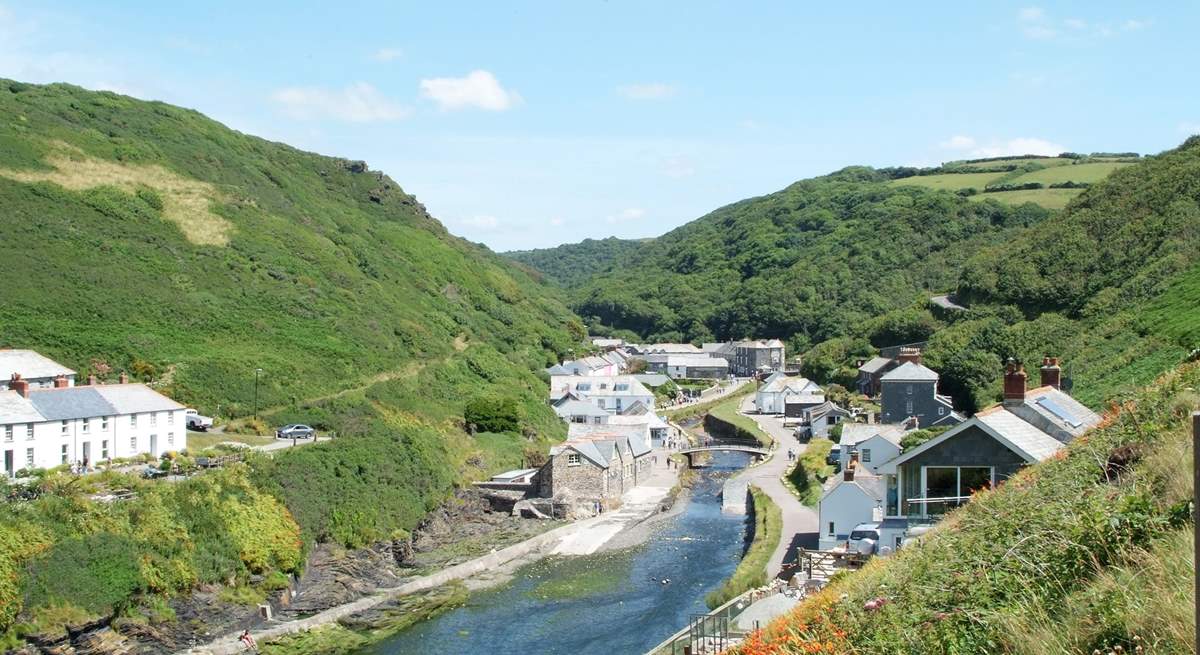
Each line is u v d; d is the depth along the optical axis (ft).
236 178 496.64
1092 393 261.03
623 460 320.09
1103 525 54.29
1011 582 55.52
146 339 308.60
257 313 362.74
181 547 181.47
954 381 392.06
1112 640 42.75
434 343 418.92
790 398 503.20
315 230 485.97
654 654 137.69
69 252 341.82
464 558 233.55
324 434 284.20
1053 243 467.11
